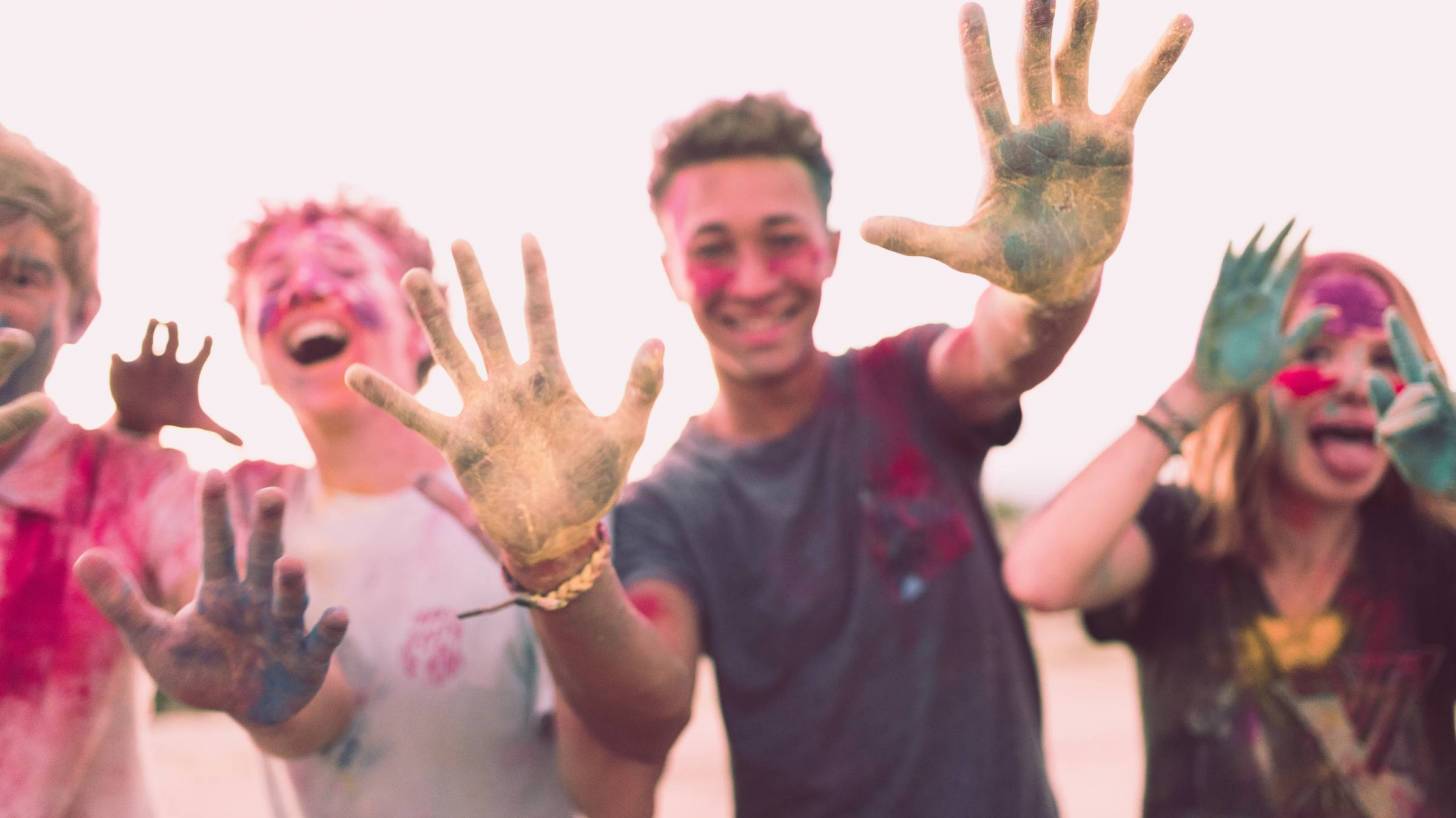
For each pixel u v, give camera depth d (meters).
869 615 2.99
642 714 2.51
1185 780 3.10
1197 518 3.16
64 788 2.64
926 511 3.05
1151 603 3.19
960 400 3.04
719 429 3.21
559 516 2.22
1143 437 2.90
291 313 3.16
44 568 2.68
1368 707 3.05
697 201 3.12
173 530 2.74
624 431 2.25
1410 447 2.75
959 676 2.98
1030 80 2.37
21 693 2.62
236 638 2.29
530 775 3.07
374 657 3.05
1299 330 2.90
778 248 3.09
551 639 2.38
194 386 2.97
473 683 3.04
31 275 2.71
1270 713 3.06
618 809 2.80
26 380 2.74
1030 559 2.90
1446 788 3.06
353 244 3.26
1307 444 3.10
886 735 2.95
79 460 2.79
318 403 3.17
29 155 2.74
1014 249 2.34
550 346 2.24
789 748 2.98
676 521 3.06
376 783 3.02
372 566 3.12
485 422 2.22
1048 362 2.69
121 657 2.72
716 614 3.01
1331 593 3.12
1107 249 2.39
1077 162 2.37
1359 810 3.00
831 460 3.09
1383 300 3.17
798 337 3.10
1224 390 2.88
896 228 2.31
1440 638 3.11
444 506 3.02
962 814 2.91
